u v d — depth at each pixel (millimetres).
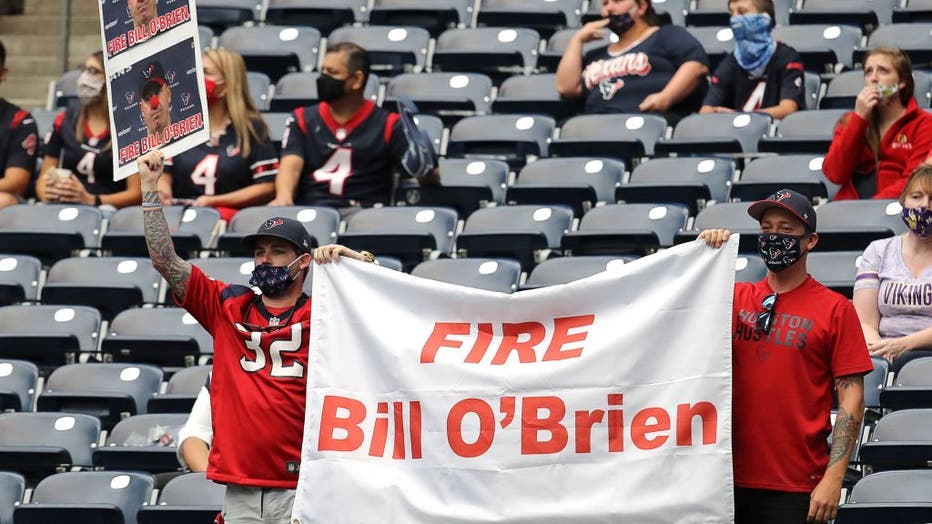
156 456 28266
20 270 35438
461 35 43750
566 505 20766
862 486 23703
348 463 21297
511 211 34406
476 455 21078
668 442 20641
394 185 37219
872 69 32375
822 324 20516
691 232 31938
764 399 20609
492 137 38625
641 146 36625
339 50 36469
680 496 20484
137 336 31969
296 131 37125
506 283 31906
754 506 20656
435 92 41344
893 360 27391
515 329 21547
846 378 20500
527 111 40344
